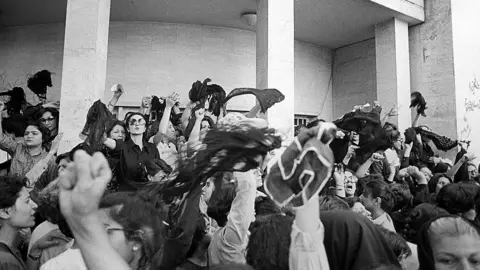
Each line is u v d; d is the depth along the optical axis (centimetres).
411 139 916
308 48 1372
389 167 755
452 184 378
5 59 1143
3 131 633
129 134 515
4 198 271
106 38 762
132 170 444
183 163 172
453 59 1134
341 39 1332
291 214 202
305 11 1137
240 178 253
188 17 1157
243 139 159
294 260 138
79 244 105
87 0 733
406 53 1167
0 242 268
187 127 580
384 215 397
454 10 1152
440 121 1149
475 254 175
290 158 120
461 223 183
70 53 722
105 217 162
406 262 262
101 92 745
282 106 834
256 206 289
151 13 1126
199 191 204
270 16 863
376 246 169
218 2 1068
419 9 1178
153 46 1171
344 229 170
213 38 1216
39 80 970
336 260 168
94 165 102
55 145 523
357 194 566
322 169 117
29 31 1152
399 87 1138
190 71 1187
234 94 427
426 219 317
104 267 103
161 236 177
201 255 299
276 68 855
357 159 667
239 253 249
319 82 1385
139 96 1144
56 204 281
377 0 1073
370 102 1301
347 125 667
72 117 706
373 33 1272
